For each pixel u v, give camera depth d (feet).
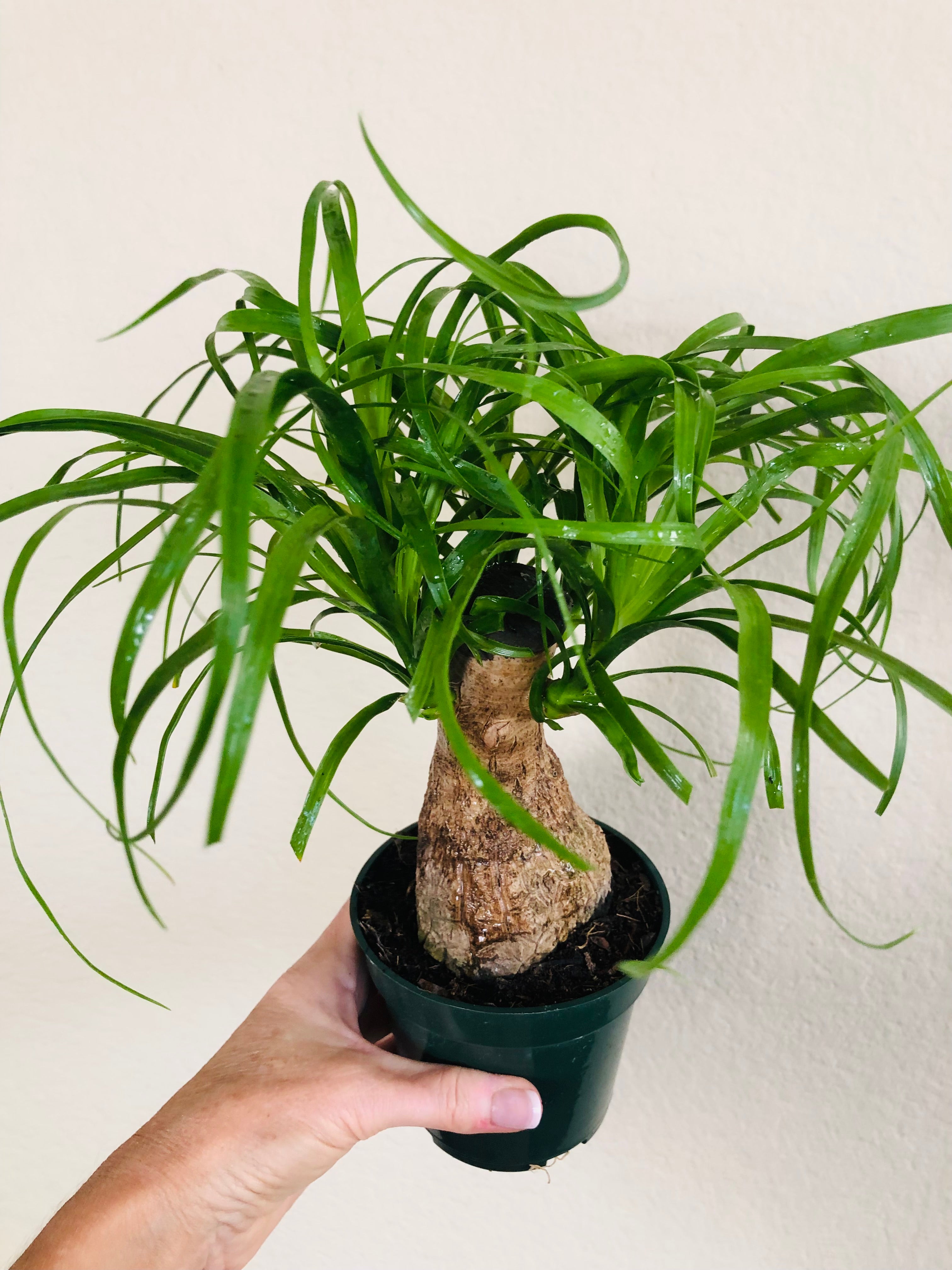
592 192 1.16
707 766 0.88
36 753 1.47
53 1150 1.72
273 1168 1.00
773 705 1.25
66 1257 0.95
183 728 1.45
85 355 1.32
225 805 0.51
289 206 1.23
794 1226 1.47
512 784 0.95
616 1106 1.52
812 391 0.84
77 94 1.23
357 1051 1.06
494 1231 1.60
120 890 1.55
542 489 0.86
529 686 0.88
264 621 0.53
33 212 1.28
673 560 0.77
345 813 1.48
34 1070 1.67
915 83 1.02
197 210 1.25
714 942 1.39
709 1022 1.43
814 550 0.94
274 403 0.56
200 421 1.32
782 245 1.11
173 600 0.84
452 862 0.96
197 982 1.60
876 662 0.78
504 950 0.94
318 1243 1.68
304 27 1.17
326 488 1.13
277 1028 1.11
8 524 1.37
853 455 0.72
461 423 0.66
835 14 1.02
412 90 1.17
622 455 0.67
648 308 1.18
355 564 0.79
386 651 1.37
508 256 0.83
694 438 0.67
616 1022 0.97
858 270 1.09
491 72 1.14
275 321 0.77
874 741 1.24
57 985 1.61
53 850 1.53
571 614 0.92
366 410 0.82
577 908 0.98
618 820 1.40
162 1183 0.99
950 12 0.99
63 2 1.19
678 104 1.10
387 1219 1.63
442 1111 0.93
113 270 1.29
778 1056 1.41
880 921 1.30
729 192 1.11
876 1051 1.35
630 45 1.09
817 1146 1.43
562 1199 1.56
